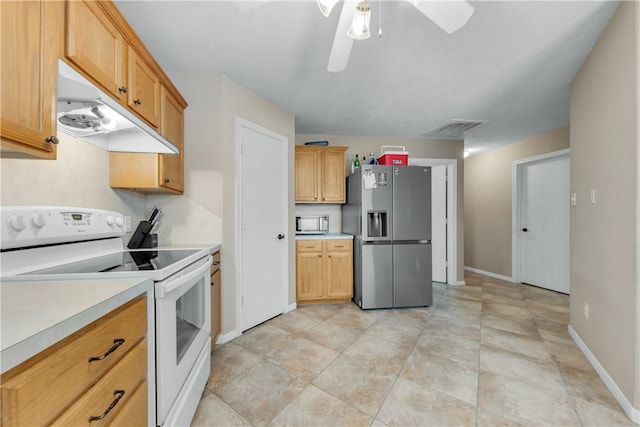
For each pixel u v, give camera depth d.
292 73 2.18
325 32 1.68
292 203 3.04
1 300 0.75
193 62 2.03
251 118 2.49
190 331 1.48
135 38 1.37
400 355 2.01
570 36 1.71
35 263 1.13
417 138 4.05
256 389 1.62
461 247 4.10
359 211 3.12
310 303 3.26
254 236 2.55
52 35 0.87
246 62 2.03
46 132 0.85
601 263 1.72
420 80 2.28
